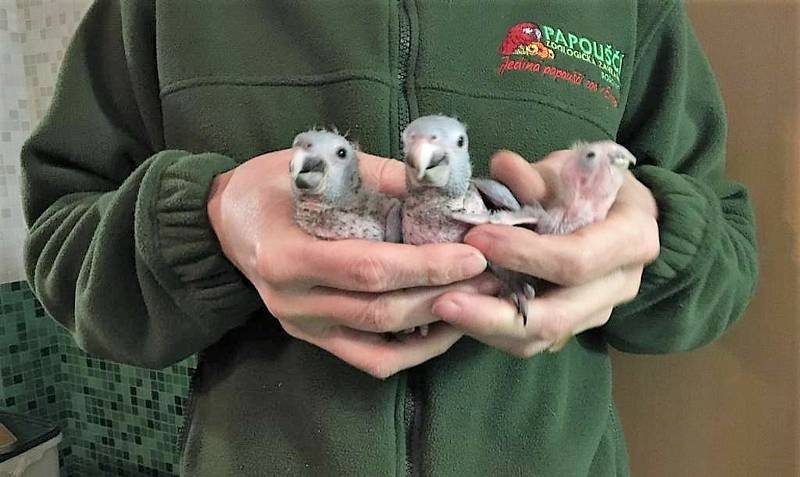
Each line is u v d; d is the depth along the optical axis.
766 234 0.82
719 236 0.58
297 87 0.60
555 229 0.46
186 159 0.53
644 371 0.91
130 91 0.68
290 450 0.56
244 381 0.58
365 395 0.55
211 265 0.52
